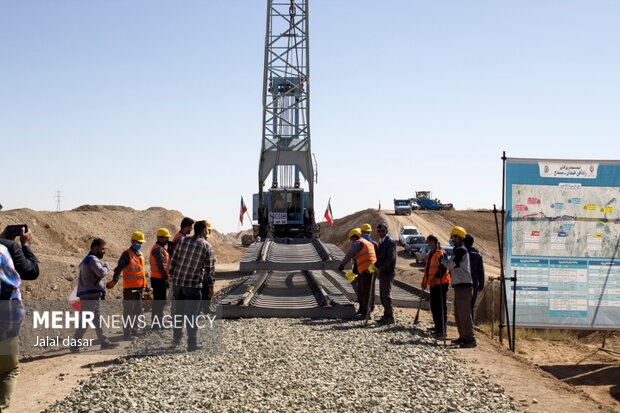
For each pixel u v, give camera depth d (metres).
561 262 16.03
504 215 16.08
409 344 13.12
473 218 71.12
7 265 7.34
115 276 14.05
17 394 9.67
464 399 9.00
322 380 9.85
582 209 16.06
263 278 24.95
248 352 11.96
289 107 38.28
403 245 49.84
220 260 50.28
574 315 15.98
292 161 37.69
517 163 16.11
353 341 13.28
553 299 15.99
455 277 13.64
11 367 7.47
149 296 15.45
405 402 8.70
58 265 24.28
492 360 12.11
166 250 15.16
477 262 16.45
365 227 17.81
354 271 18.31
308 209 36.91
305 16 38.03
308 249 27.20
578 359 16.55
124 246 50.28
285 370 10.46
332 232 76.00
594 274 15.98
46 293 22.33
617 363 16.02
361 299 17.06
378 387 9.50
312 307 17.09
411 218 69.25
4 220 37.78
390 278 15.98
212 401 8.59
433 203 82.12
